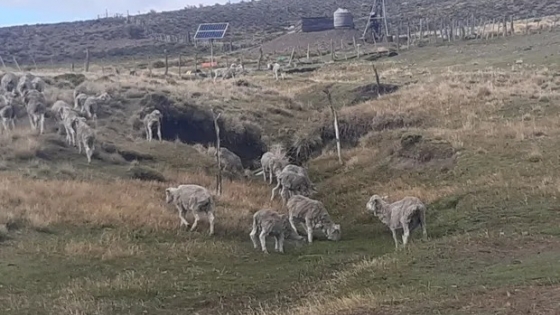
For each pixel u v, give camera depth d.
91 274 19.23
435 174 32.41
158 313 16.45
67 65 93.81
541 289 13.26
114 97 43.50
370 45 100.75
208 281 19.17
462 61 71.25
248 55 106.62
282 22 158.12
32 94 35.88
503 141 34.09
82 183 28.44
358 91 54.19
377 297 15.08
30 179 28.02
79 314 15.88
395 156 35.81
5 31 144.25
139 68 85.06
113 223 24.09
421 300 13.99
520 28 96.06
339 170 37.97
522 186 26.69
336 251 23.44
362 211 29.47
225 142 43.44
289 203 25.73
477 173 30.44
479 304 12.74
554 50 68.62
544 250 17.86
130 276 19.11
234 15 170.12
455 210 26.11
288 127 46.34
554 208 23.19
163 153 36.53
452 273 16.78
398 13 147.25
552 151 31.12
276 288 18.78
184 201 25.03
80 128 32.91
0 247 20.73
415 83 55.41
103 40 136.25
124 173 31.78
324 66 80.62
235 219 26.50
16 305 16.31
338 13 118.94
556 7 128.88
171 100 43.84
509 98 44.16
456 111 43.53
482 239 19.98
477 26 108.88
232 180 35.53
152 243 22.84
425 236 23.02
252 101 50.84
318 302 16.12
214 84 56.72
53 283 18.30
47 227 22.91
